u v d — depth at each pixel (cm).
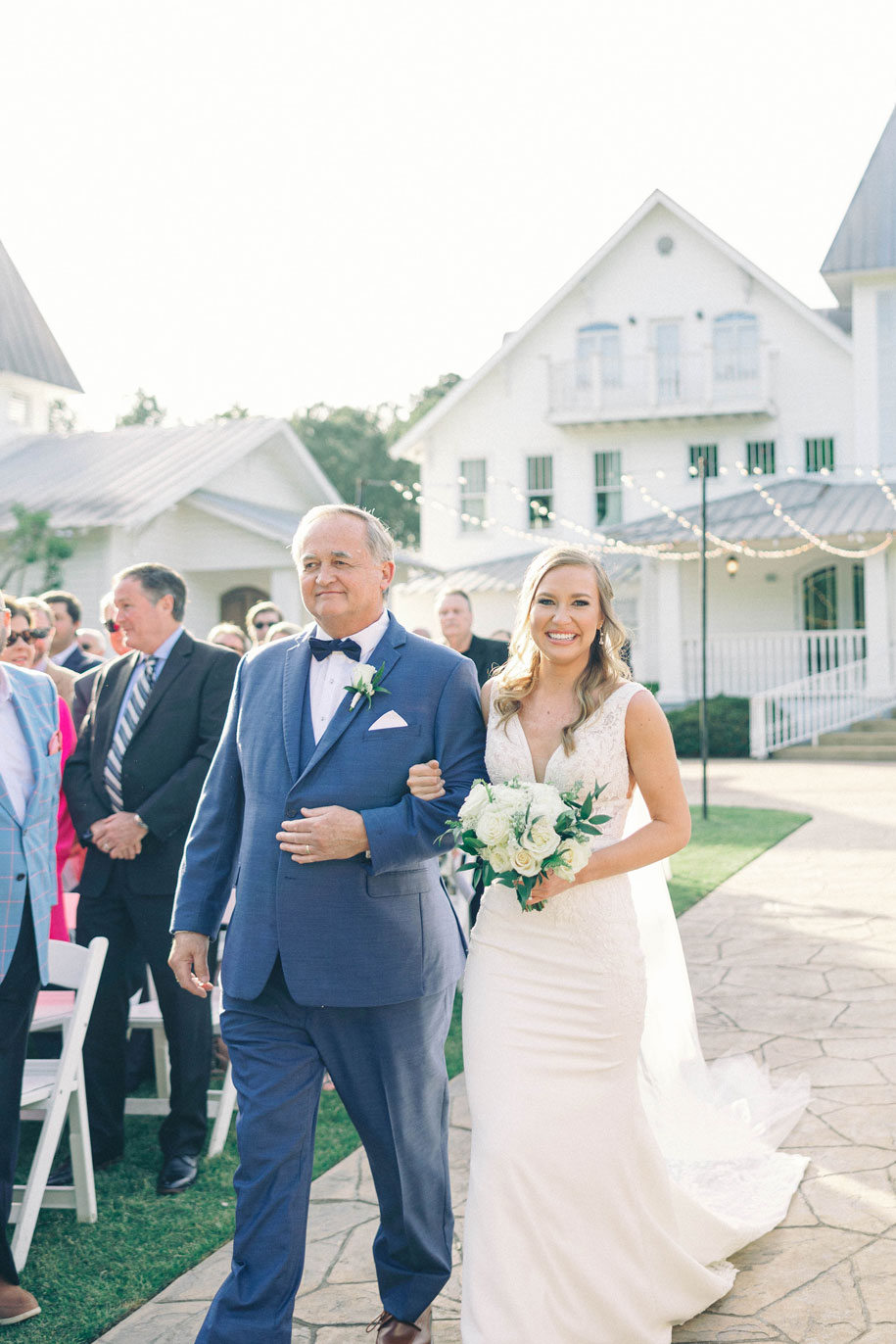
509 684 321
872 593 2192
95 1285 355
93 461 2333
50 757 378
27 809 365
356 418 5159
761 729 2111
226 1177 436
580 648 309
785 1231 366
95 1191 427
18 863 356
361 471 4916
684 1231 329
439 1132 316
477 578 2589
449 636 675
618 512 2709
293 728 315
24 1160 473
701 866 1005
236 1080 307
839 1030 559
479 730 323
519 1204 282
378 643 321
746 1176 397
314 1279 353
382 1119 308
